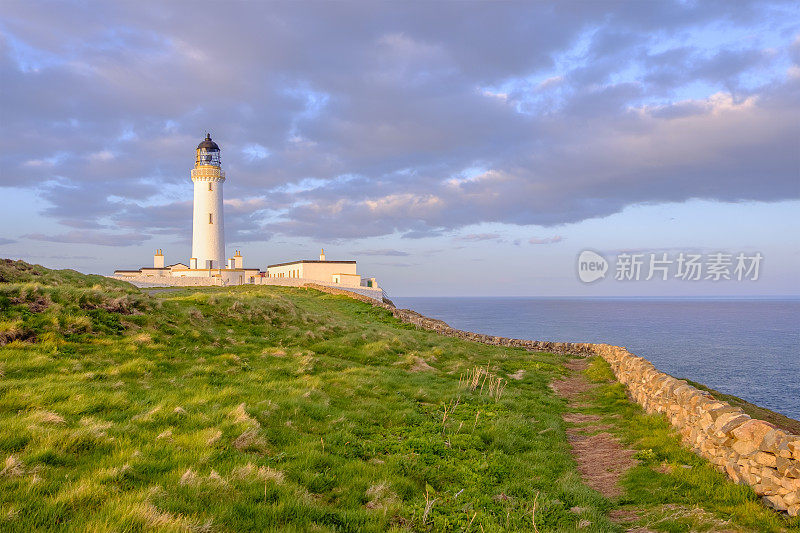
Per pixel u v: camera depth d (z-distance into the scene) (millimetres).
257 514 6980
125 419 10555
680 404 13461
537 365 30062
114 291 23391
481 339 44656
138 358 15945
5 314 16531
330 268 111500
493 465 10867
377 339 29484
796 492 7664
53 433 8742
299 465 9195
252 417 11305
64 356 14930
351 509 7828
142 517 6191
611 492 10133
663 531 7926
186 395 12977
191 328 21547
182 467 8172
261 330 25672
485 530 7656
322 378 17938
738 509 8078
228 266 104500
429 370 23641
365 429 12500
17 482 6867
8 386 11383
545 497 9305
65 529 5898
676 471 10281
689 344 102625
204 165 95625
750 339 116688
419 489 9234
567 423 16953
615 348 30688
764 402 48062
